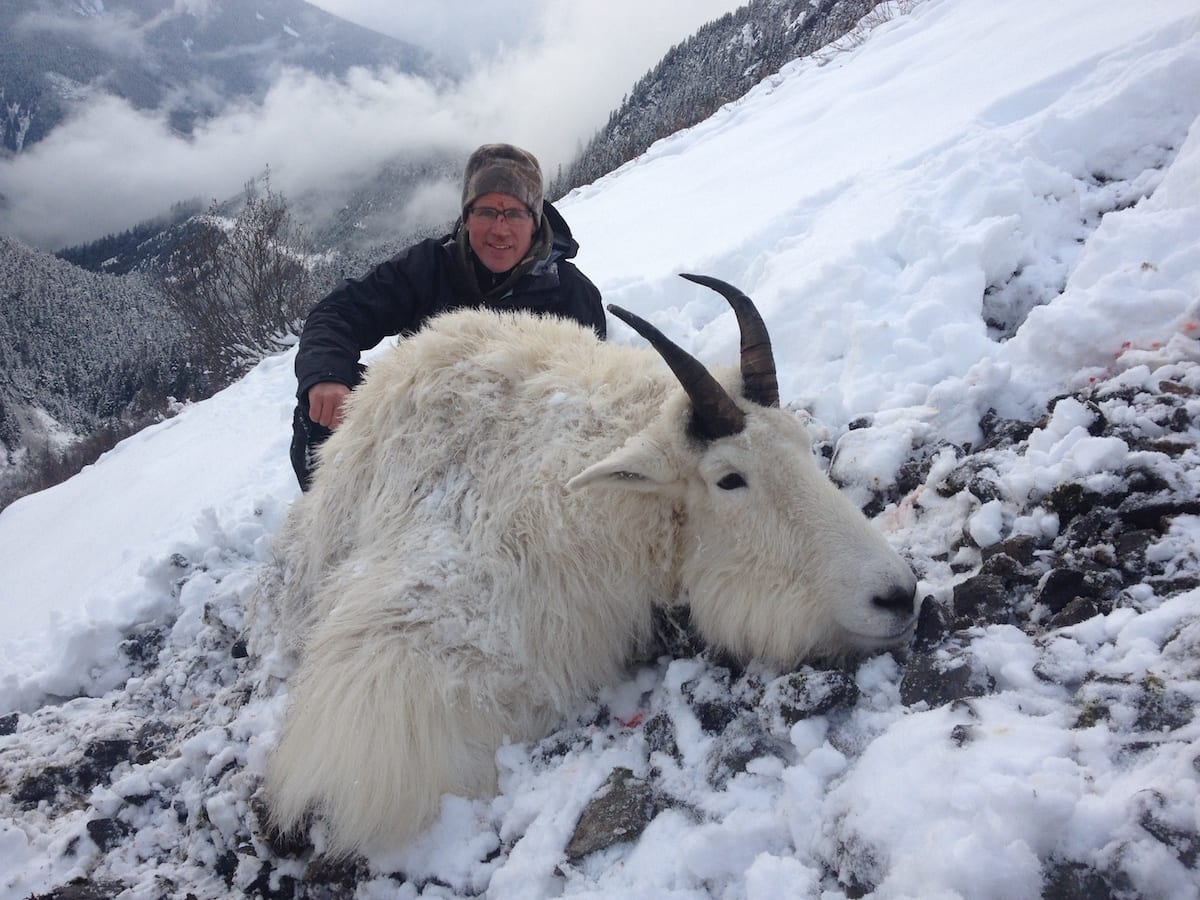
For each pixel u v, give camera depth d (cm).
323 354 382
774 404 257
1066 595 206
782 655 238
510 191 409
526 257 435
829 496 239
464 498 278
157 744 354
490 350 304
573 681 265
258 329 1666
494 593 257
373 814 231
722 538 255
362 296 422
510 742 252
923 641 213
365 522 300
